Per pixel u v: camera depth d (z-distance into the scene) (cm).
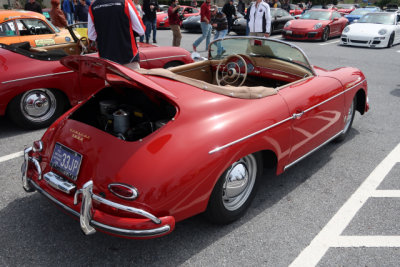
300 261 246
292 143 303
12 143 432
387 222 291
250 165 279
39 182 254
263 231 276
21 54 444
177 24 1034
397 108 590
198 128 235
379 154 416
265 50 382
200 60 405
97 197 211
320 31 1359
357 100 445
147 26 1181
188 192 221
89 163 228
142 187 207
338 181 355
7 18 711
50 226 277
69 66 270
